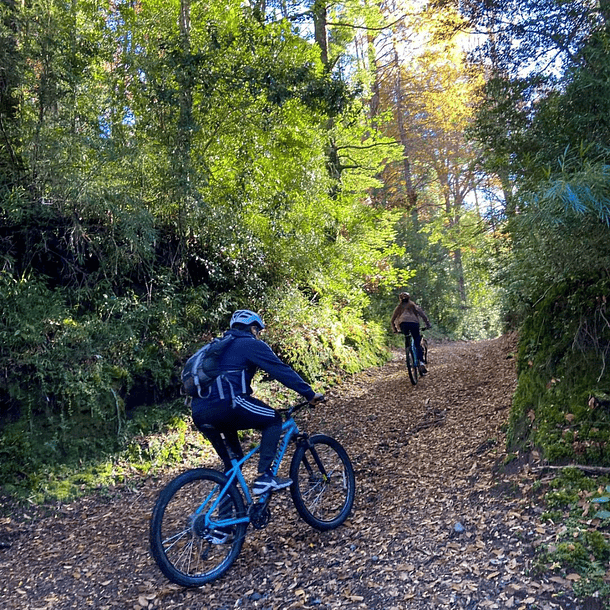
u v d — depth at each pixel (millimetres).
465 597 3102
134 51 8289
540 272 5293
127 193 7219
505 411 6051
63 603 3713
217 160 8938
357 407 8711
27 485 5609
